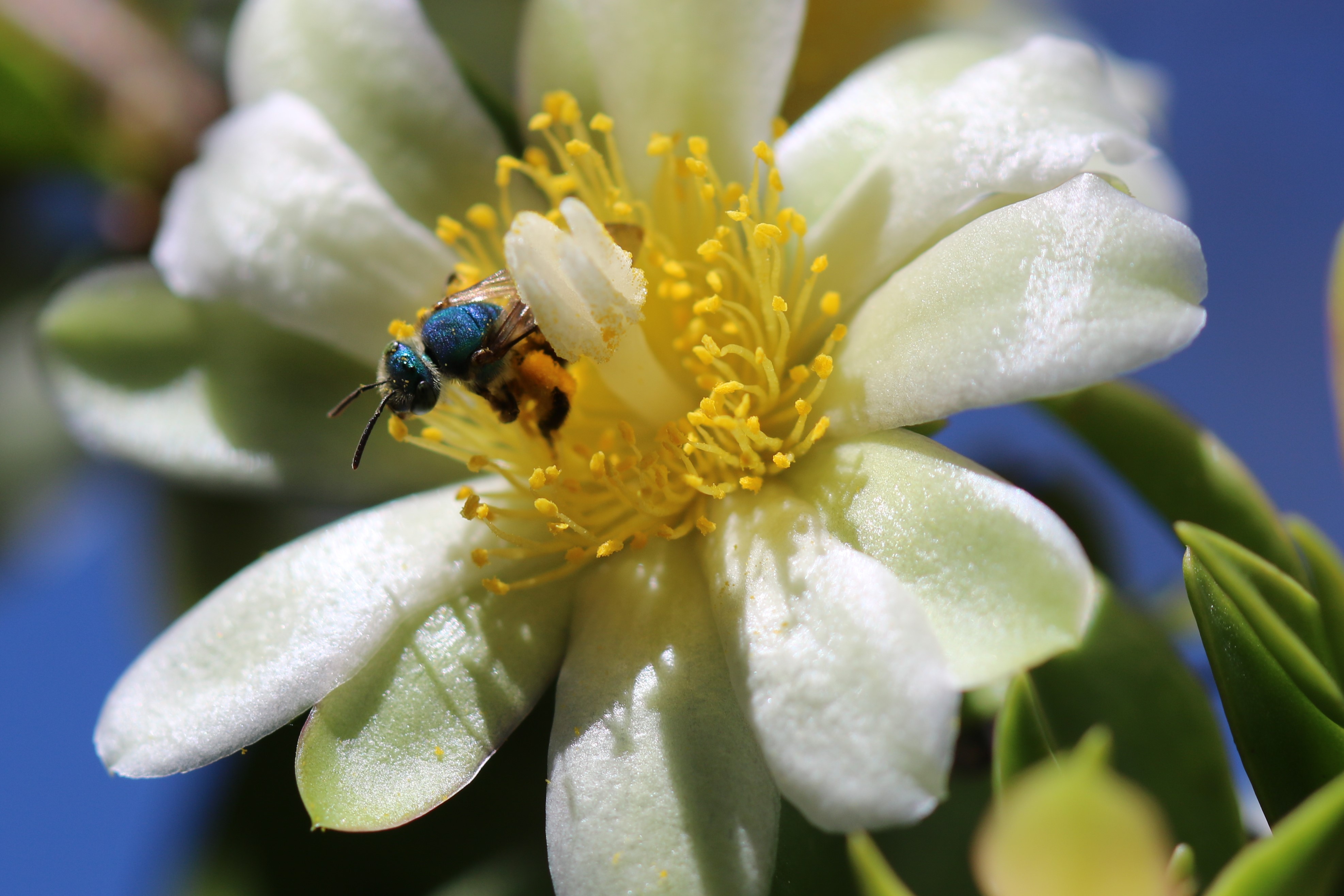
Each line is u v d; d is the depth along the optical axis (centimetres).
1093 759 10
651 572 12
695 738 12
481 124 13
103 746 12
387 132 13
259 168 13
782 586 12
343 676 12
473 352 13
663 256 13
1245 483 12
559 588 12
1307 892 11
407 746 12
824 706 11
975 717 12
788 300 12
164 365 13
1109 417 12
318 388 13
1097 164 12
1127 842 10
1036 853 10
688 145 13
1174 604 13
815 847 12
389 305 13
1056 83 12
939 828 12
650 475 12
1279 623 11
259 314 13
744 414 12
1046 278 12
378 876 13
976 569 12
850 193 12
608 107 13
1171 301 11
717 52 13
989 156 12
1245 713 11
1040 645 11
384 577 12
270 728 12
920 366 12
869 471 12
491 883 13
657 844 12
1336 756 11
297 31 13
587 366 13
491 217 13
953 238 12
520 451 13
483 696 12
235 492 13
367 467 13
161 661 12
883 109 13
